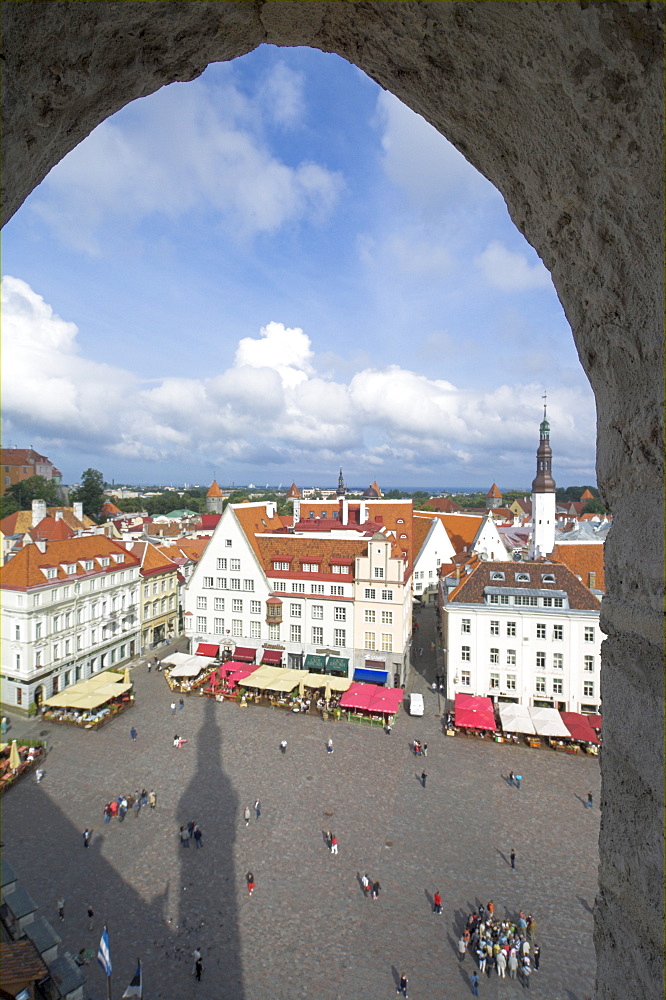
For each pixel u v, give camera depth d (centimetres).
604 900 405
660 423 338
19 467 13288
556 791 3086
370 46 534
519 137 463
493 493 15300
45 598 4253
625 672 383
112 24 425
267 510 6066
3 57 367
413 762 3388
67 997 1519
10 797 2938
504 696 4106
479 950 1931
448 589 5031
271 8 504
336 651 4769
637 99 327
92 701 3869
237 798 2955
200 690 4503
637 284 360
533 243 518
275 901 2214
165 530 10531
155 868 2397
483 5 385
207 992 1811
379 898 2238
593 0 322
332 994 1811
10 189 438
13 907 1666
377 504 7162
